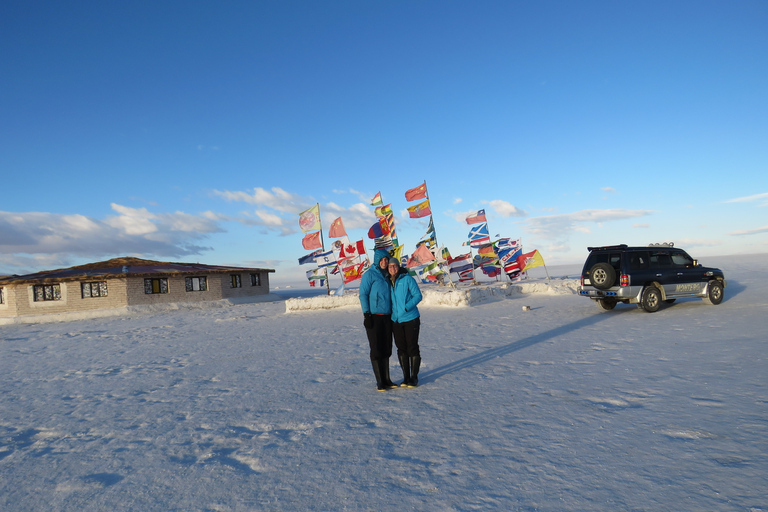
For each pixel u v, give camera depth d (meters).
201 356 10.15
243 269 34.06
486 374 6.37
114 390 7.18
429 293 19.16
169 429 4.89
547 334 9.85
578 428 3.98
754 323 9.35
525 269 24.12
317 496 3.03
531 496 2.81
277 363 8.51
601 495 2.77
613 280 12.43
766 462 3.06
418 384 6.04
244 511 2.89
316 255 22.41
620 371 6.04
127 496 3.29
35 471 3.92
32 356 12.24
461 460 3.46
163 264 36.28
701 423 3.89
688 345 7.55
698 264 13.73
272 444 4.15
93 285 28.73
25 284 28.48
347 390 6.00
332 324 15.21
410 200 21.59
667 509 2.56
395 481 3.18
